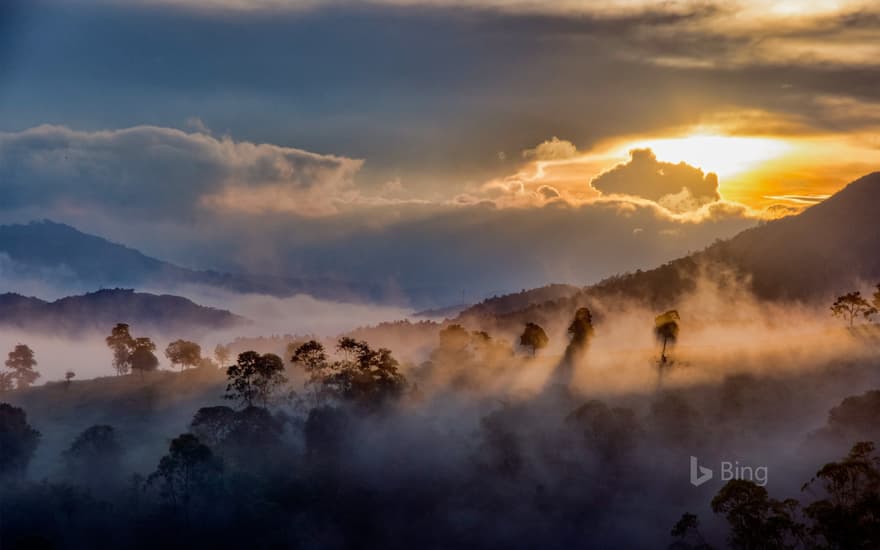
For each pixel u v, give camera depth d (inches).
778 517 4658.0
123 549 5979.3
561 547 6067.9
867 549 4313.5
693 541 5625.0
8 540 5836.6
